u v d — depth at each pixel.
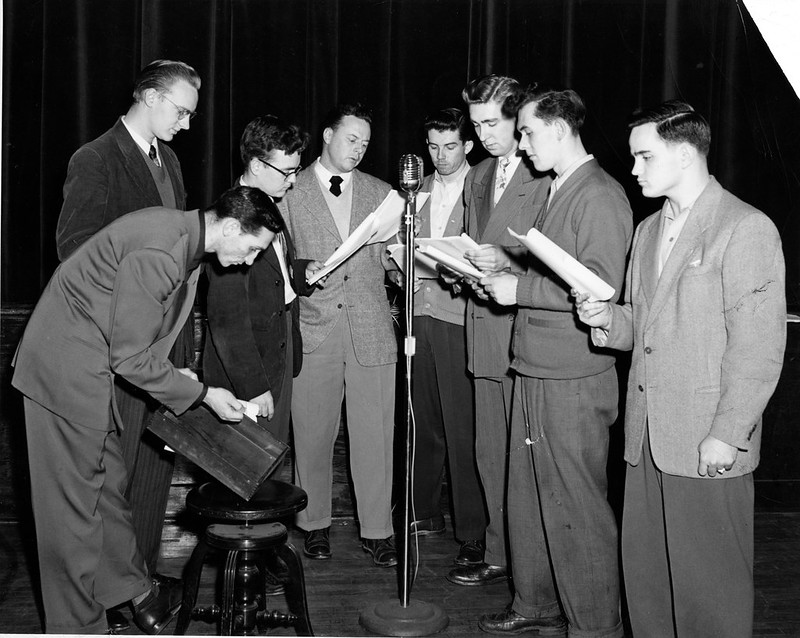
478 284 2.94
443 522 3.88
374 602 3.13
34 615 2.93
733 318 2.16
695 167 2.28
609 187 2.59
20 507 3.73
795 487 4.09
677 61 4.27
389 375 3.52
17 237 3.96
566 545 2.67
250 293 3.07
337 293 3.46
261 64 4.08
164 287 2.47
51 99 3.91
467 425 3.54
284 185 3.10
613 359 2.68
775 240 2.17
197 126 4.04
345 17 4.14
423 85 4.20
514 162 3.15
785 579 3.34
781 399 4.05
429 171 4.20
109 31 3.93
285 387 3.22
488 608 3.09
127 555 2.71
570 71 4.25
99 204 2.82
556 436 2.64
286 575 3.19
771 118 4.24
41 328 2.53
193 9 3.99
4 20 3.87
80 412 2.50
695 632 2.29
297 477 3.54
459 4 4.18
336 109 3.38
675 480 2.28
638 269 2.44
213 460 2.53
